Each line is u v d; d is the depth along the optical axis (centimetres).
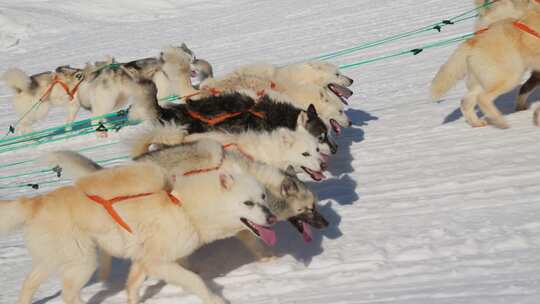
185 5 2634
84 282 438
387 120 795
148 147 527
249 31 1778
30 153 1012
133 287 437
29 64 1861
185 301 446
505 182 541
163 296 459
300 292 428
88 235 431
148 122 589
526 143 620
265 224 437
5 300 487
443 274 410
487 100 670
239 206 436
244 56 1448
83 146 989
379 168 641
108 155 902
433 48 1119
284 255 491
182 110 597
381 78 1012
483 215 487
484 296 366
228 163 455
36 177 875
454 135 686
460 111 767
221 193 435
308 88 663
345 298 402
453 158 622
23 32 2316
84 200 428
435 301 372
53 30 2356
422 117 775
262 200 439
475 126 697
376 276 427
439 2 1535
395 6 1622
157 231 424
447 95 854
